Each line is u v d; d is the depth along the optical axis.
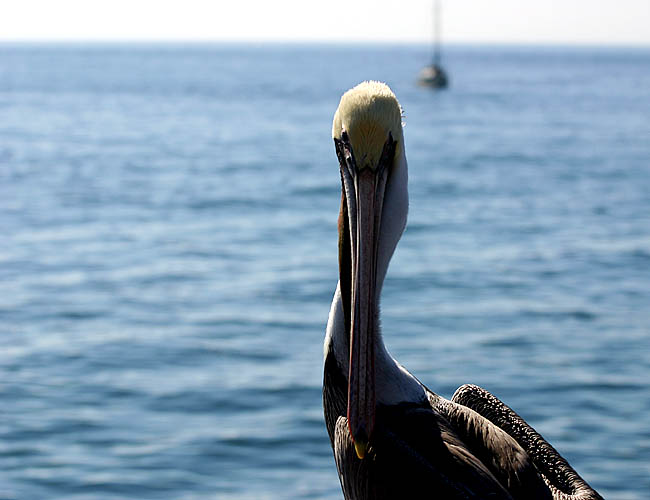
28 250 31.91
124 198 44.00
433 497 3.77
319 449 15.02
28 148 67.62
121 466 14.42
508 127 85.19
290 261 30.12
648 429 15.37
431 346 20.36
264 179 50.72
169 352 20.20
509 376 18.23
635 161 58.50
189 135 79.00
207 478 13.98
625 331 21.52
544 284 26.58
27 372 18.80
